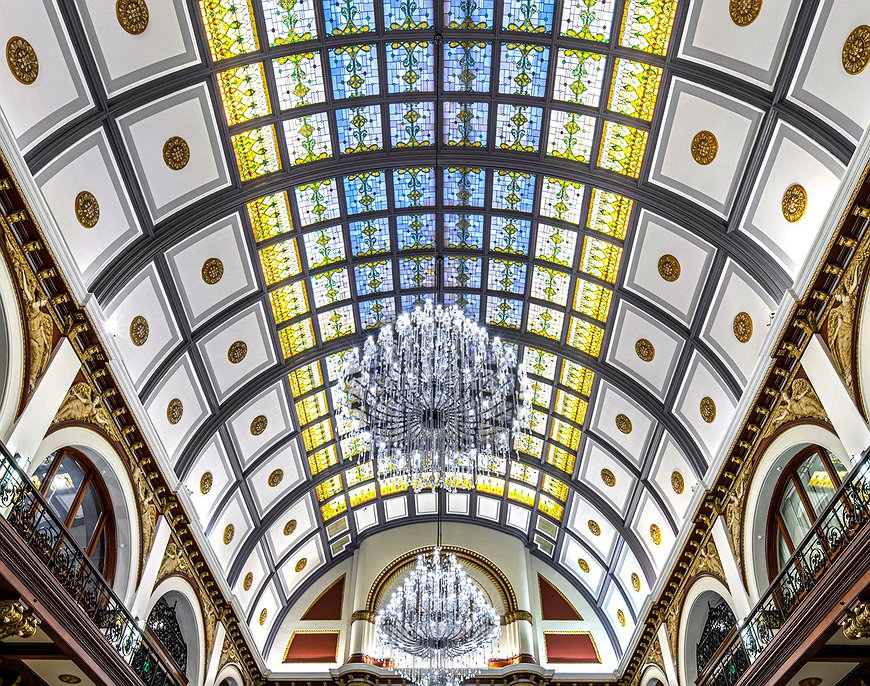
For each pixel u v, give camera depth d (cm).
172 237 1268
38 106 968
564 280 1622
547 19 1235
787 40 1009
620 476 1873
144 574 1344
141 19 1055
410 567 2341
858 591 905
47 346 1015
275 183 1382
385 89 1351
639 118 1266
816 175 1055
